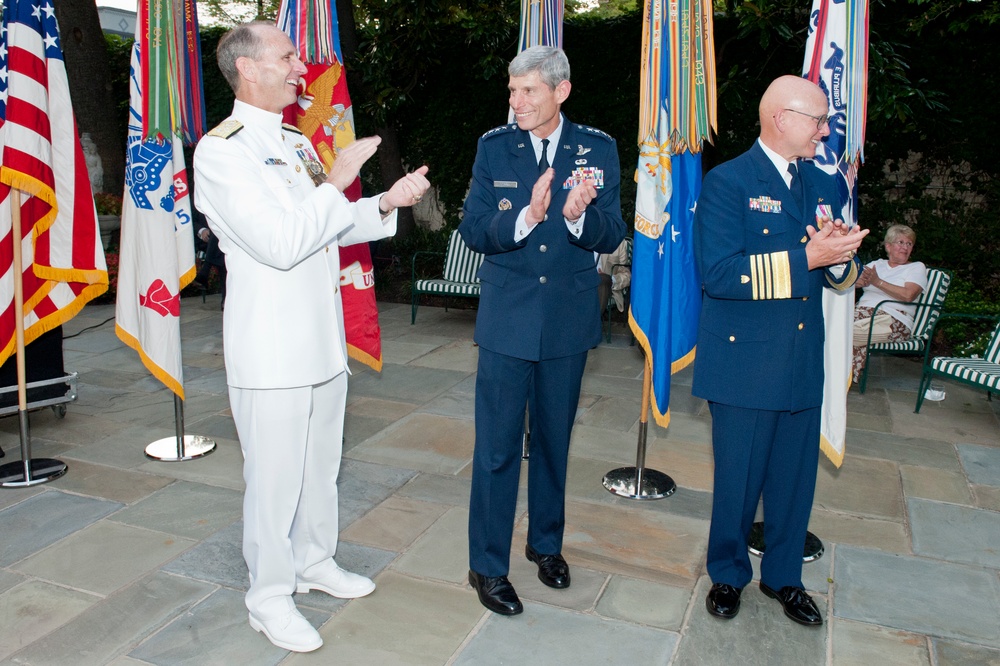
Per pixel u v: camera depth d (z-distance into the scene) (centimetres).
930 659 253
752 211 247
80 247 406
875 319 545
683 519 353
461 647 256
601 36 822
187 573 300
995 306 677
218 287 913
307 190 243
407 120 937
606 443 451
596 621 272
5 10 358
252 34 227
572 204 231
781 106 242
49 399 436
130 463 412
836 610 281
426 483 389
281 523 248
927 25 711
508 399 262
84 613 273
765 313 251
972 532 344
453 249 797
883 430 475
